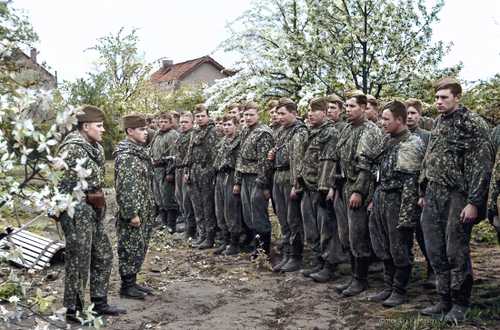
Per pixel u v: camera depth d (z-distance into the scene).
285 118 6.61
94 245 4.76
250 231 7.74
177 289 5.84
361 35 11.04
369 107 5.98
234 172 7.44
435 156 4.37
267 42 13.26
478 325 4.25
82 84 20.02
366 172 5.20
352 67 11.36
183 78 39.19
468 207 4.16
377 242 5.08
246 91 13.11
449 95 4.25
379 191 4.97
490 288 5.23
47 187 2.56
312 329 4.54
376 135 5.22
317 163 5.90
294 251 6.47
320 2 11.49
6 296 3.82
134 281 5.51
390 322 4.46
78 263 4.47
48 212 2.57
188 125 8.85
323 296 5.41
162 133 9.58
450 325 4.27
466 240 4.30
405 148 4.83
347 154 5.38
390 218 4.88
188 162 8.21
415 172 4.77
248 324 4.75
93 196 4.49
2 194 2.53
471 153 4.18
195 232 8.66
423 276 5.91
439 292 4.52
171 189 9.35
